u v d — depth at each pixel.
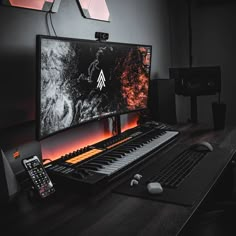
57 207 1.26
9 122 1.59
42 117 1.46
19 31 1.62
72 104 1.67
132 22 2.67
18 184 1.38
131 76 2.18
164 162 1.72
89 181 1.35
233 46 3.40
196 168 1.62
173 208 1.19
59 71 1.53
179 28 3.56
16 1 1.57
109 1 2.34
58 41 1.50
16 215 1.21
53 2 1.78
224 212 1.33
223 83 3.50
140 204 1.24
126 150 1.79
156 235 1.01
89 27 2.13
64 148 1.93
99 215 1.17
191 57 3.49
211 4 3.42
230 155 1.82
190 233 1.27
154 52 3.07
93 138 2.18
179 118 3.56
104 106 1.96
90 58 1.75
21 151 1.44
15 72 1.61
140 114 2.71
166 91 2.68
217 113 2.48
